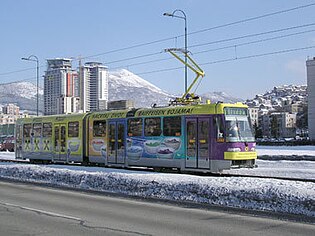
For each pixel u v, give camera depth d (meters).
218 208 12.60
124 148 25.27
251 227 9.95
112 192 16.56
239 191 12.95
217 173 21.52
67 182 19.28
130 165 24.84
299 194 11.73
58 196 15.81
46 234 9.27
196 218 11.14
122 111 25.91
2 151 63.41
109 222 10.62
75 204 13.73
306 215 11.16
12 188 18.58
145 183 15.82
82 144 28.23
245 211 12.00
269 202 12.12
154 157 23.45
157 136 23.39
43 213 11.96
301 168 26.02
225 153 20.44
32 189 18.19
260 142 84.19
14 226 10.15
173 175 17.70
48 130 31.31
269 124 181.62
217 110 20.84
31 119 33.34
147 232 9.44
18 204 13.70
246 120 21.58
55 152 30.55
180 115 22.30
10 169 23.42
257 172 23.39
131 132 24.92
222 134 20.59
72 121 29.17
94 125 27.50
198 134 21.45
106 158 26.45
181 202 13.76
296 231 9.49
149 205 13.45
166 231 9.54
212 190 13.60
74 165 28.38
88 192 16.97
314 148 62.00
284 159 34.47
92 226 10.12
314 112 102.25
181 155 22.08
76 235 9.16
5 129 77.44
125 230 9.66
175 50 31.08
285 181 14.30
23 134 33.97
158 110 23.59
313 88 102.44
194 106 21.97
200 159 21.25
